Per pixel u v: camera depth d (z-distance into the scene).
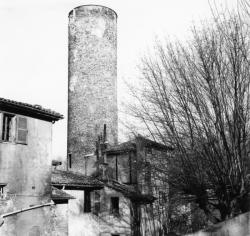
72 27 36.28
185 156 11.78
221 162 10.65
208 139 10.73
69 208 22.11
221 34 10.80
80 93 34.88
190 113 11.06
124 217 23.70
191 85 11.11
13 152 16.55
